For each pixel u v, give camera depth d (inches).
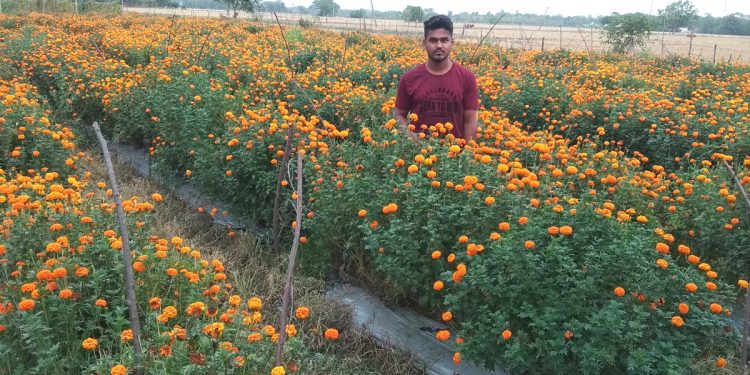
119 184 231.1
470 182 133.1
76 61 358.9
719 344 115.0
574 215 123.7
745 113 288.8
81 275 111.4
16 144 210.4
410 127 165.5
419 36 919.7
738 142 234.5
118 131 281.7
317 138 193.0
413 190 137.3
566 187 165.5
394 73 411.2
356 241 156.9
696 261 116.7
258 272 165.2
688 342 104.3
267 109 222.5
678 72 562.3
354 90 278.4
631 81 447.8
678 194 173.5
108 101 280.8
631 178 176.4
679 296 107.7
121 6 1405.0
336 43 694.5
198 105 238.8
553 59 660.1
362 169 165.3
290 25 1134.4
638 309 102.7
